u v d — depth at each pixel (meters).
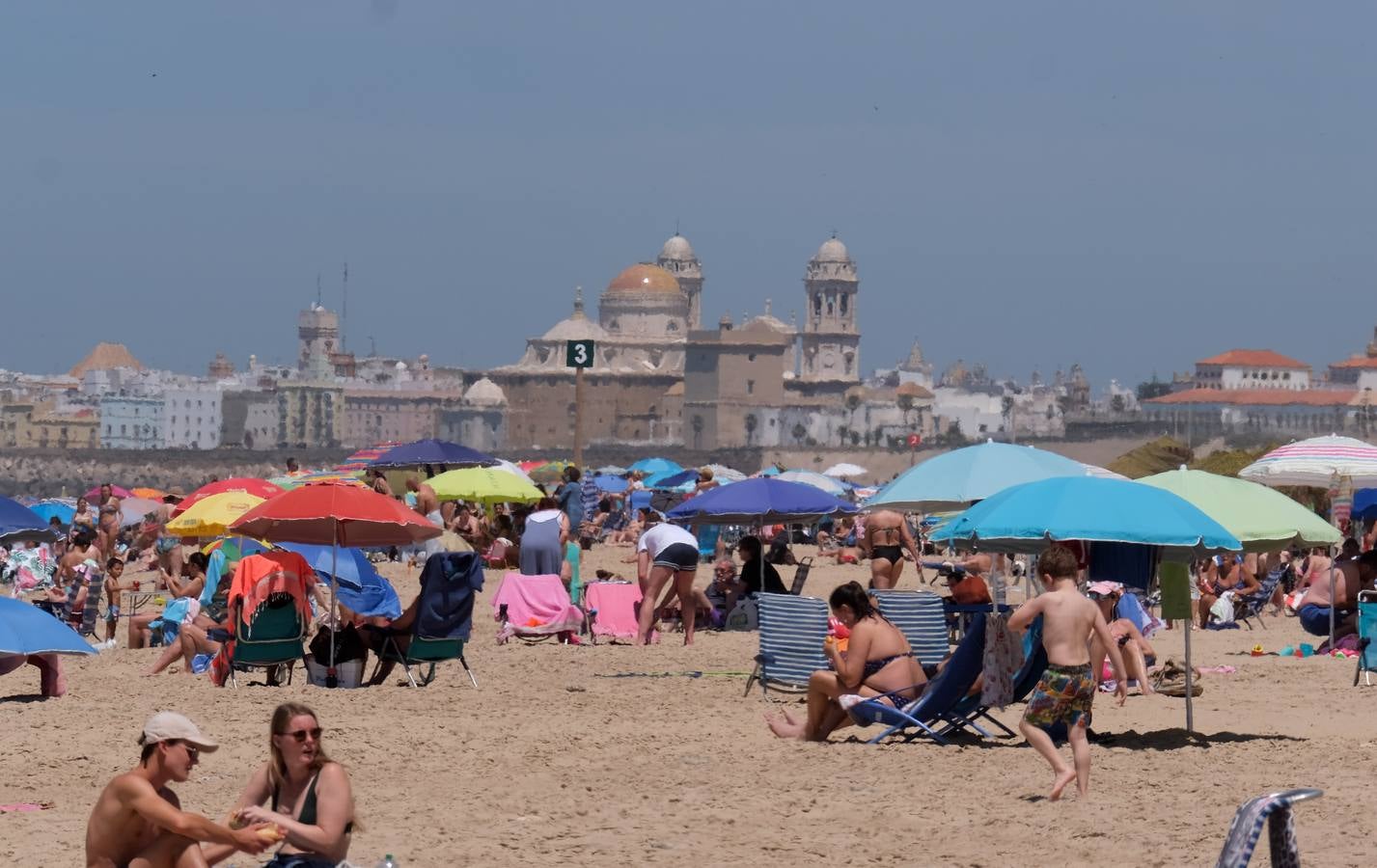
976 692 36.25
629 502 144.12
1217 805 29.33
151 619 58.91
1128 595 50.25
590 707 41.81
